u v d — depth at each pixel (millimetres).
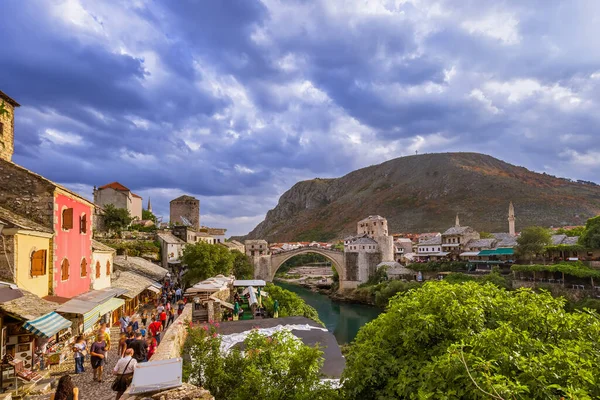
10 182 19000
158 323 19859
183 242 76938
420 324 11734
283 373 12062
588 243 75688
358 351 13281
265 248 110312
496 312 12844
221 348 14922
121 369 11555
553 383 8344
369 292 98000
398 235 183375
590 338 11023
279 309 40125
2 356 13523
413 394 9281
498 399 7555
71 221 21484
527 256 84688
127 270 41188
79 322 19438
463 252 110000
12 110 22594
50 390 13320
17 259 15680
